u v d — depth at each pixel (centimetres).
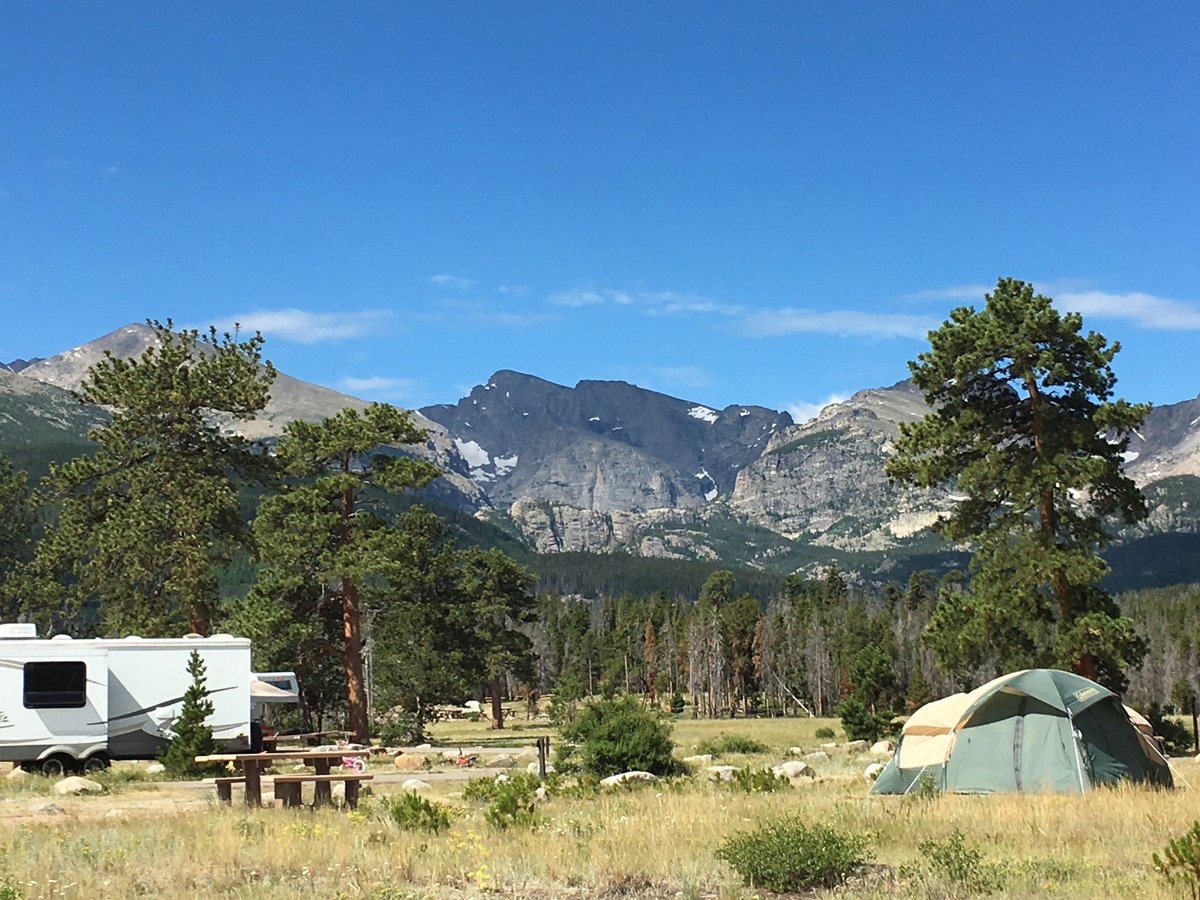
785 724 8844
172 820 1773
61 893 1146
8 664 3012
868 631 12119
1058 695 2158
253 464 5116
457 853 1401
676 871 1308
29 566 5634
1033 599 3656
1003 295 3819
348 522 5062
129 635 4759
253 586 5178
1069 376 3709
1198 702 8988
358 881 1233
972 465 3738
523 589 8331
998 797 1970
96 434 4869
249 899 1130
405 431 5106
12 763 3294
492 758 3747
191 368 4991
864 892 1173
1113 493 3709
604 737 2905
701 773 2928
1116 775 2141
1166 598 17425
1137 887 1137
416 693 6456
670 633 14250
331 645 5131
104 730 3055
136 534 4638
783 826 1341
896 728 5288
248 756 2138
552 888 1237
